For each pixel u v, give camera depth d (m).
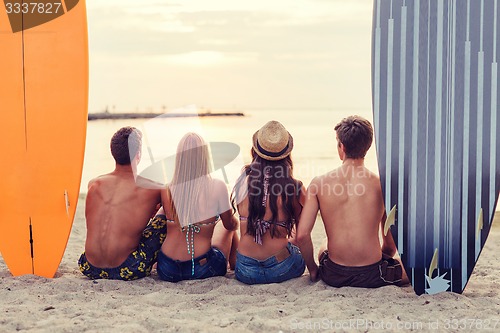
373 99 3.76
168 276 3.86
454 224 3.69
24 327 2.97
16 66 4.22
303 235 3.63
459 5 3.70
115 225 3.84
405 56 3.74
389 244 3.86
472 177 3.68
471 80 3.69
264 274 3.75
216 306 3.36
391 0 3.76
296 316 3.13
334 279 3.66
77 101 4.22
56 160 4.20
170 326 2.98
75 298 3.46
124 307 3.28
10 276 4.13
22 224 4.16
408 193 3.71
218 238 4.01
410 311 3.22
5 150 4.20
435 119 3.71
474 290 3.74
